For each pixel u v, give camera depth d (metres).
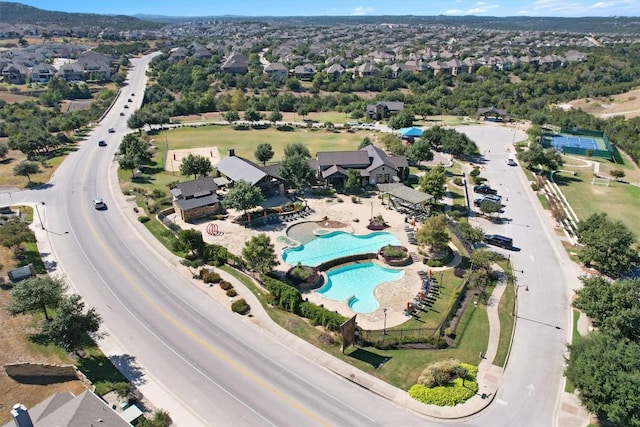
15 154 114.12
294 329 49.72
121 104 176.88
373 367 44.03
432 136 122.06
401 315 52.81
